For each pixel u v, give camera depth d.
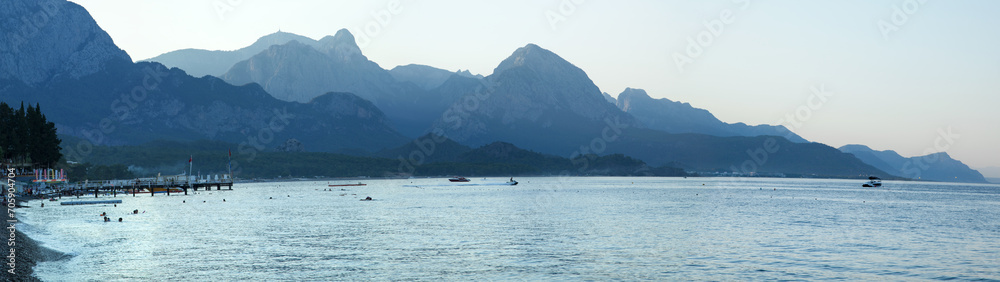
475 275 61.28
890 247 82.06
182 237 85.00
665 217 126.19
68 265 61.06
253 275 59.78
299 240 84.06
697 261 69.69
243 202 168.00
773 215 134.38
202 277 58.28
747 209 155.00
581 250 76.75
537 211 141.75
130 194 197.00
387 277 59.84
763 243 84.56
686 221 116.81
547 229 99.94
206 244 78.75
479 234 92.38
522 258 70.69
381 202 177.00
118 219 105.62
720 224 111.06
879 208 165.75
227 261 66.69
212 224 103.44
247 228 98.19
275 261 67.25
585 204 172.00
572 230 98.75
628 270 64.56
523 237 88.88
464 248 77.81
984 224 116.69
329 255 71.62
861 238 91.19
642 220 118.31
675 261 69.62
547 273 62.50
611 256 72.50
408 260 68.69
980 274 64.69
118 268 60.81
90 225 95.81
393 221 113.19
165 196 189.50
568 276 61.25
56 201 149.62
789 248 80.00
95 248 72.25
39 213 114.69
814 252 76.94
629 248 78.75
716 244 82.94
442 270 63.41
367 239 85.62
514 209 148.12
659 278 61.00
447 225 106.06
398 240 84.81
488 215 128.88
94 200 149.88
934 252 78.12
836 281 60.81
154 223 102.56
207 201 168.25
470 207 155.12
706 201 195.38
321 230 96.69
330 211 138.00
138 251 71.38
